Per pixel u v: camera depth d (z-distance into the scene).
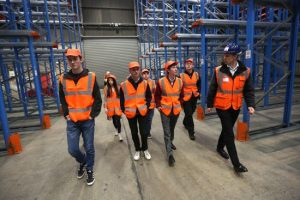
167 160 3.76
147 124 3.71
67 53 2.68
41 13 9.11
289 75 4.84
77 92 2.81
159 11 11.19
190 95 4.62
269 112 6.77
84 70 2.87
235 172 3.22
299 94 9.52
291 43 4.67
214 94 3.35
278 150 3.91
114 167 3.60
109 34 17.02
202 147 4.26
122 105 3.61
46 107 9.34
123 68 17.33
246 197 2.64
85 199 2.78
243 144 4.22
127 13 17.33
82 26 16.17
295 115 6.24
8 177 3.42
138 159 3.84
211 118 6.30
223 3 8.41
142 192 2.86
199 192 2.79
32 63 5.71
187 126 4.75
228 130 3.21
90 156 3.03
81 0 16.17
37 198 2.85
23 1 5.73
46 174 3.47
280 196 2.63
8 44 5.88
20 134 5.74
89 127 2.96
